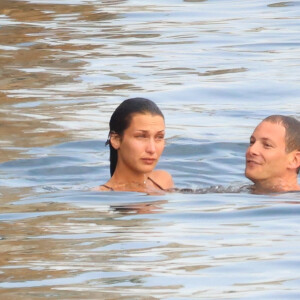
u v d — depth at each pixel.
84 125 33.06
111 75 41.47
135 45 47.97
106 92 38.41
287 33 50.34
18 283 16.47
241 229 20.06
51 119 33.94
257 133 24.95
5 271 17.20
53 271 17.14
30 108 35.72
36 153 29.36
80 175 27.28
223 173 28.28
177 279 16.66
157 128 24.42
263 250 18.39
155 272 17.05
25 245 18.97
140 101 24.58
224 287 16.22
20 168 27.73
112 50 46.72
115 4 59.72
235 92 38.38
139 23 53.75
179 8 58.16
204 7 58.56
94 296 15.77
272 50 46.53
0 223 20.94
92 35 50.41
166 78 40.84
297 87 38.91
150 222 20.78
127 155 24.47
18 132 32.06
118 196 23.66
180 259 17.84
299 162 24.78
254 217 21.17
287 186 24.70
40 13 56.78
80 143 30.69
